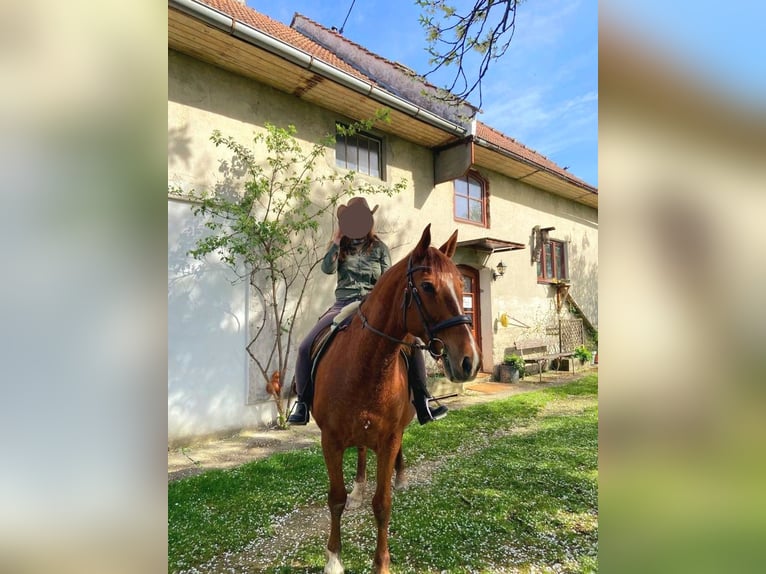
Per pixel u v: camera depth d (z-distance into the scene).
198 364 5.45
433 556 2.71
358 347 2.33
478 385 9.19
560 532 3.02
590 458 4.52
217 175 5.71
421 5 3.23
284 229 6.00
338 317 2.79
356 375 2.30
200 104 5.58
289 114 6.47
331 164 6.99
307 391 2.87
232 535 2.97
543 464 4.35
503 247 9.46
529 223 11.14
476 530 3.02
